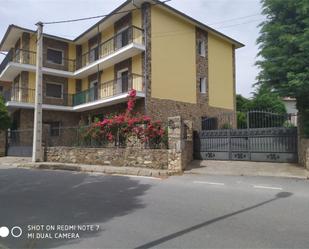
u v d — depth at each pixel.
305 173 10.54
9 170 14.95
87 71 24.56
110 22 22.47
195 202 7.39
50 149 18.33
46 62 25.56
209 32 23.58
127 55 20.45
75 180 11.34
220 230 5.32
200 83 22.98
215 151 14.02
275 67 11.13
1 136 23.47
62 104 26.09
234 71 25.75
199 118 22.16
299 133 11.79
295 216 6.05
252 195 8.01
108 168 13.68
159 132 13.69
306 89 10.51
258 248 4.50
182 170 12.44
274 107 21.50
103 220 6.12
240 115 17.98
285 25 11.27
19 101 24.12
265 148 12.80
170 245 4.69
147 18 19.50
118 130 15.18
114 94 21.78
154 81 19.56
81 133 17.02
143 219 6.11
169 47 20.64
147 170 12.54
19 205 7.53
